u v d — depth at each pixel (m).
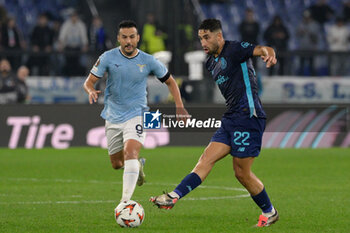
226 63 26.14
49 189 41.19
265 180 45.91
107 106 32.09
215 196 37.75
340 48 93.06
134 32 30.53
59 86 75.50
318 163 57.59
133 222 26.83
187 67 86.19
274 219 27.58
